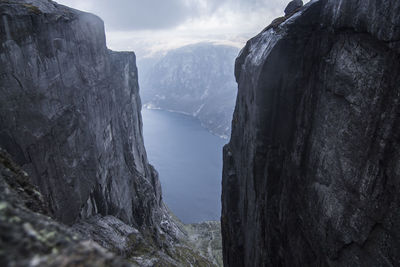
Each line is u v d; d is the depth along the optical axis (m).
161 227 106.75
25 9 28.47
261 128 38.00
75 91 39.75
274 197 38.25
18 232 6.57
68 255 6.32
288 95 34.16
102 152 52.69
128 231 53.88
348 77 23.33
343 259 23.47
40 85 30.39
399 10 17.61
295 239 32.78
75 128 39.50
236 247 56.19
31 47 28.72
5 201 8.20
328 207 25.59
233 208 58.44
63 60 35.91
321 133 27.62
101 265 6.20
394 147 18.62
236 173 57.91
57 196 34.75
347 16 23.62
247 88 46.78
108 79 58.09
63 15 36.62
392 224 18.56
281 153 36.94
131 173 86.69
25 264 5.79
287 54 33.22
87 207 47.12
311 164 29.50
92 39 47.25
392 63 18.62
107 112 56.59
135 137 105.25
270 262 39.44
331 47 26.77
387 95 19.16
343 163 23.69
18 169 14.42
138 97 114.25
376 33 19.80
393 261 18.33
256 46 45.28
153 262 50.59
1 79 24.70
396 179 18.39
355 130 22.27
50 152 32.72
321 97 28.09
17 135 26.80
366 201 20.91
